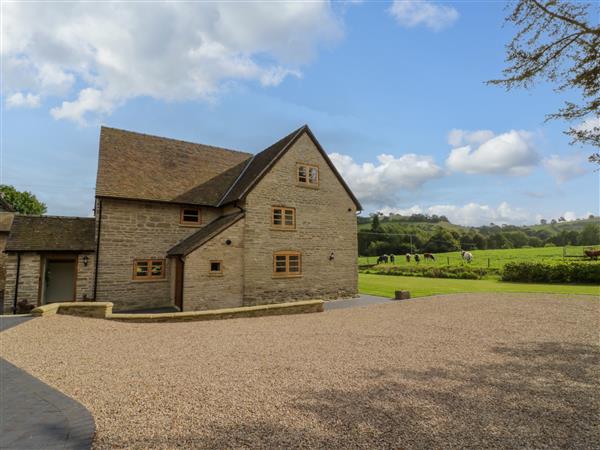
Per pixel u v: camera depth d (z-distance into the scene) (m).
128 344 7.83
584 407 4.36
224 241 14.77
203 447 3.39
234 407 4.38
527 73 6.09
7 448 3.35
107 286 14.49
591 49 5.59
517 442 3.50
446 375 5.65
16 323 9.18
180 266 14.64
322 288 17.55
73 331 8.84
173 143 19.52
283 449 3.35
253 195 15.87
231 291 14.77
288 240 16.73
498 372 5.80
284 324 10.50
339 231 18.59
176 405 4.45
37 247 13.49
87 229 15.36
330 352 7.16
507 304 13.64
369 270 40.44
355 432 3.71
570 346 7.50
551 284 22.06
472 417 4.09
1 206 28.98
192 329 9.70
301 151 17.81
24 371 5.76
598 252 27.34
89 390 4.98
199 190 17.52
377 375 5.66
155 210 15.88
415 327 9.74
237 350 7.34
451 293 17.94
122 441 3.52
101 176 15.08
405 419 4.03
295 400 4.61
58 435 3.62
